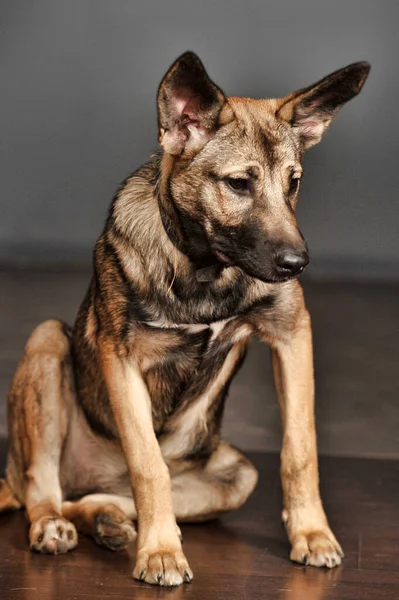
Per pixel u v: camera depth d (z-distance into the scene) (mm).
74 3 13578
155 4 13594
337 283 12828
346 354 8875
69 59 13594
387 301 11648
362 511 4711
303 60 13641
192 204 3891
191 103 3846
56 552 4012
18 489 4555
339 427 6512
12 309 10281
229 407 7227
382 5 13414
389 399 7336
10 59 13609
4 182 13680
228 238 3838
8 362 8008
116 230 4105
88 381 4453
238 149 3824
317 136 4105
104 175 13656
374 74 13250
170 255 3977
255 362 9148
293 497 4047
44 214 13695
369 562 3973
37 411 4402
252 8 13625
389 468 5559
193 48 13672
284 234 3740
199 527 4445
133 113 13602
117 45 13594
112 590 3617
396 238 13094
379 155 13062
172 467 4465
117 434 4441
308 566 3908
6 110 13602
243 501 4469
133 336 4020
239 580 3744
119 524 4043
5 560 3932
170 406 4293
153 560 3713
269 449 6090
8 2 13562
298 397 4090
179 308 3990
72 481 4559
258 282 4027
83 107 13602
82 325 4484
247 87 13742
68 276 12672
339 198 13062
